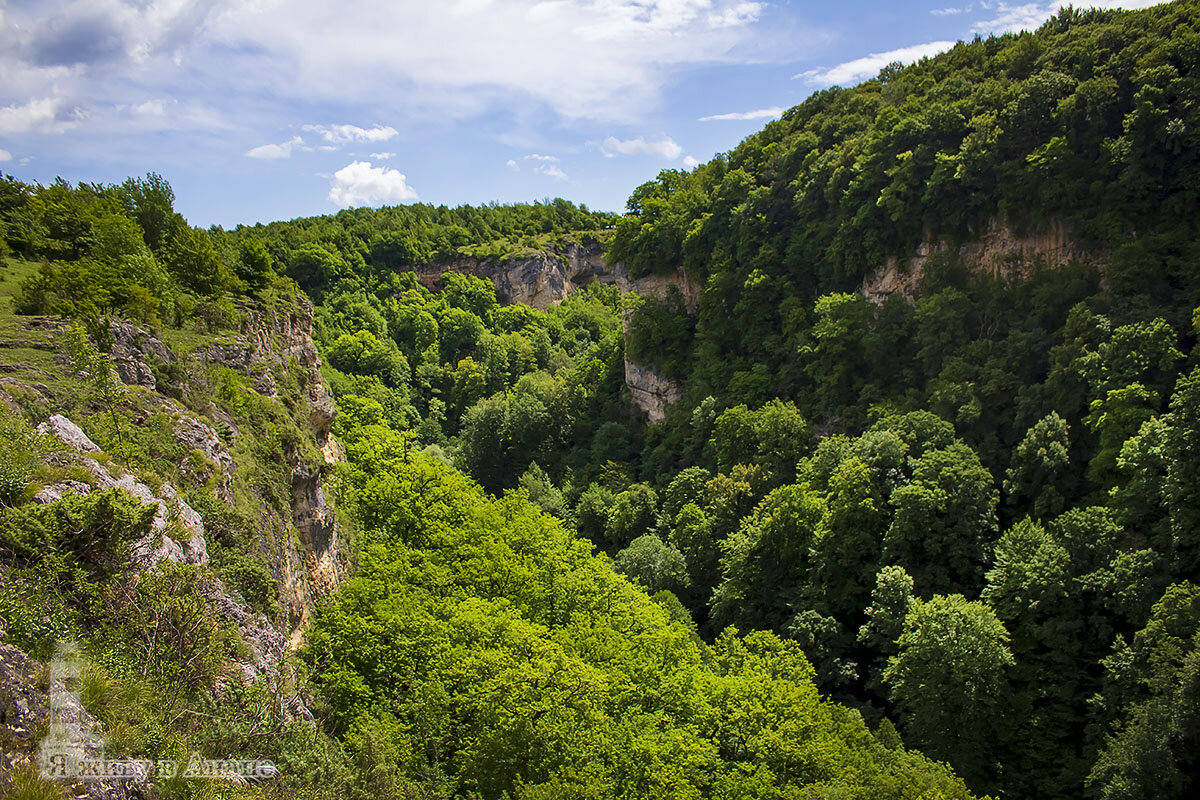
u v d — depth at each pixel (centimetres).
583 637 3139
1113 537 3612
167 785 1116
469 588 3347
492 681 2391
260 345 3903
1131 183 4800
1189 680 2661
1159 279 4588
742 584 4619
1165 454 3459
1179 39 4859
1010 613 3641
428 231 15475
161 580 1470
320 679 2350
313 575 2931
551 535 4500
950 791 2661
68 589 1320
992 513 4169
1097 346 4434
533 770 2234
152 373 2541
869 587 4256
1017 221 5444
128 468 1811
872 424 5384
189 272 3922
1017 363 4859
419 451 7694
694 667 3341
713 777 2656
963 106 5847
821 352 6172
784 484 5456
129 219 3878
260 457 2761
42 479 1472
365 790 1636
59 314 2525
